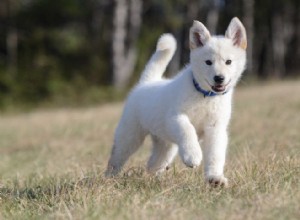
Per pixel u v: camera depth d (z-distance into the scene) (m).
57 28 39.78
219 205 6.15
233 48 7.41
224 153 7.32
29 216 6.51
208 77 7.18
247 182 7.05
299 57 50.75
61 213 6.28
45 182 8.77
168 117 7.39
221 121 7.41
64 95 32.69
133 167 8.52
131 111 8.38
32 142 16.03
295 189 6.61
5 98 32.53
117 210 6.11
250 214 5.71
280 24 48.78
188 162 6.93
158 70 8.70
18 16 38.12
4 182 9.05
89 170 9.02
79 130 17.23
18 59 37.03
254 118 16.27
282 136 12.49
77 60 39.28
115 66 33.75
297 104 19.31
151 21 43.59
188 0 42.44
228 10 48.31
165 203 6.31
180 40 43.03
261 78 44.66
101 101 31.38
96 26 41.56
